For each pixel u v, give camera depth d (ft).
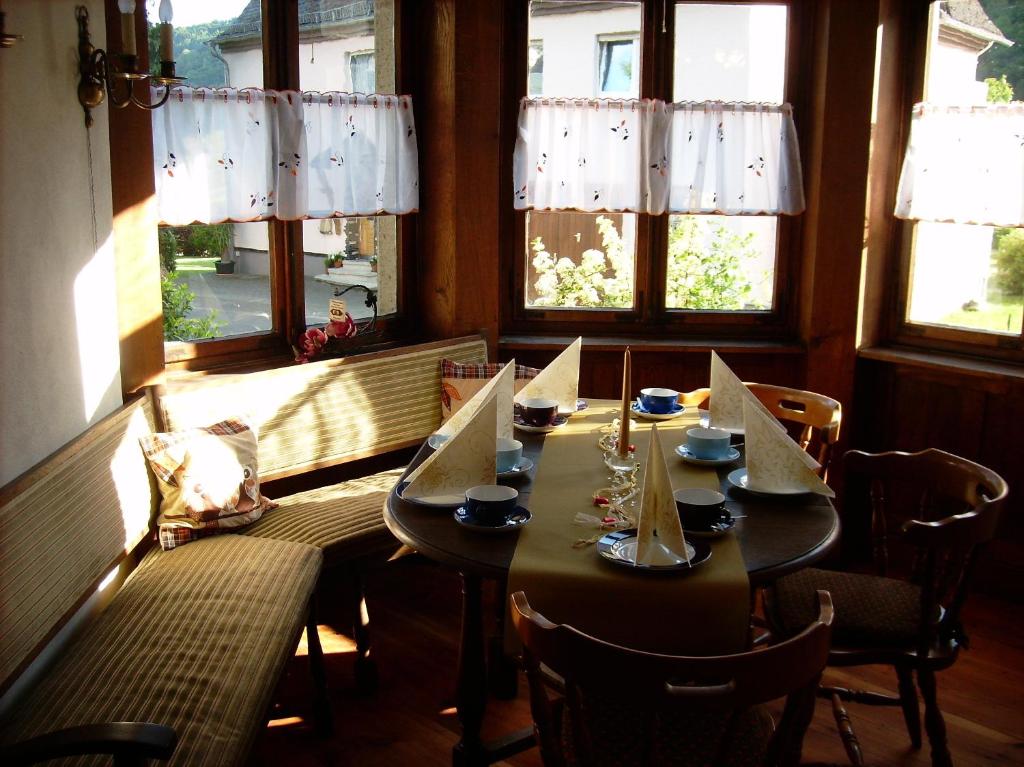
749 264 13.83
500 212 13.62
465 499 7.75
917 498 12.92
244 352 11.75
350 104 12.04
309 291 12.35
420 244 13.38
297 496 10.64
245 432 9.98
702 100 13.34
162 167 10.37
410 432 12.10
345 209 12.22
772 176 13.19
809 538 7.09
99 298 9.09
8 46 6.82
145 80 9.66
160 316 10.02
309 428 11.03
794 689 5.38
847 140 12.75
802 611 8.19
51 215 7.99
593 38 13.24
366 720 9.20
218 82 11.03
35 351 7.59
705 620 6.41
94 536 7.94
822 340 13.20
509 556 6.80
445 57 12.58
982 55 12.19
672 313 13.92
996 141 11.93
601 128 13.05
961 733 9.15
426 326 13.57
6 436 7.02
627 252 13.82
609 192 13.21
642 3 13.09
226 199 11.00
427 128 12.99
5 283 7.06
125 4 8.37
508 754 8.10
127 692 6.55
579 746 5.61
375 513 10.00
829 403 10.14
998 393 12.07
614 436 9.30
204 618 7.64
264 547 9.07
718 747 5.81
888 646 7.86
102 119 9.18
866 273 13.12
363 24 12.34
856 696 8.73
